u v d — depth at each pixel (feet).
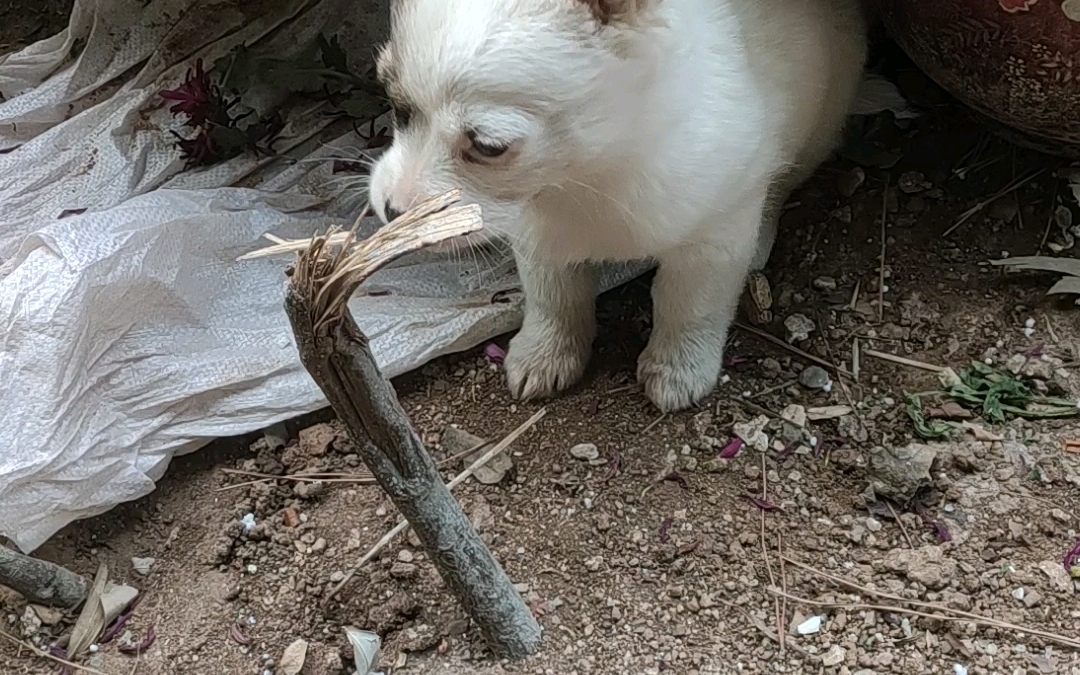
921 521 1.21
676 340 1.32
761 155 1.15
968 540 1.19
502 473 1.29
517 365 1.36
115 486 1.26
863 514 1.23
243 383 1.34
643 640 1.15
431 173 0.96
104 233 1.34
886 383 1.34
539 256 1.21
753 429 1.31
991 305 1.39
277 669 1.15
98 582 1.22
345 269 0.77
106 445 1.26
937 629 1.13
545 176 0.99
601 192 1.06
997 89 1.31
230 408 1.33
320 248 0.77
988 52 1.27
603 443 1.32
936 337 1.37
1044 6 1.19
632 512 1.25
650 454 1.30
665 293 1.28
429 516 1.00
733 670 1.12
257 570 1.24
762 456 1.28
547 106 0.94
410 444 0.96
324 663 1.15
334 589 1.20
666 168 1.05
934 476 1.25
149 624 1.20
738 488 1.26
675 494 1.26
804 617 1.16
